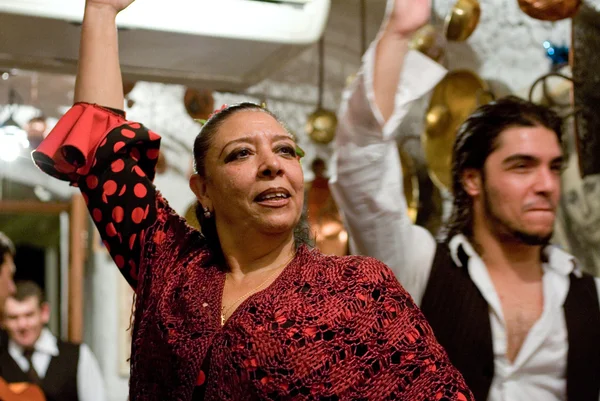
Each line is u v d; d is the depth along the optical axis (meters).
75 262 4.29
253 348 1.29
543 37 3.24
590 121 2.70
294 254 1.48
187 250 1.58
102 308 4.25
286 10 2.25
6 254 3.28
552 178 1.86
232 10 2.20
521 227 1.85
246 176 1.40
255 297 1.35
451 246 1.93
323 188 3.68
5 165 4.31
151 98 4.08
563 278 1.92
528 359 1.84
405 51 1.80
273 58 2.45
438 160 3.16
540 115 1.92
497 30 3.42
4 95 3.64
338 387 1.26
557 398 1.86
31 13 2.08
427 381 1.29
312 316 1.30
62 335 4.39
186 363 1.35
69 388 3.32
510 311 1.88
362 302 1.31
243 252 1.46
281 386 1.27
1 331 3.29
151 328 1.45
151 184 1.72
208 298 1.42
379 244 1.92
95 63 1.82
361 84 1.80
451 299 1.88
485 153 1.90
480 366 1.85
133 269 1.66
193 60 2.45
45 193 4.36
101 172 1.71
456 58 3.58
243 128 1.44
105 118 1.76
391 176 1.88
